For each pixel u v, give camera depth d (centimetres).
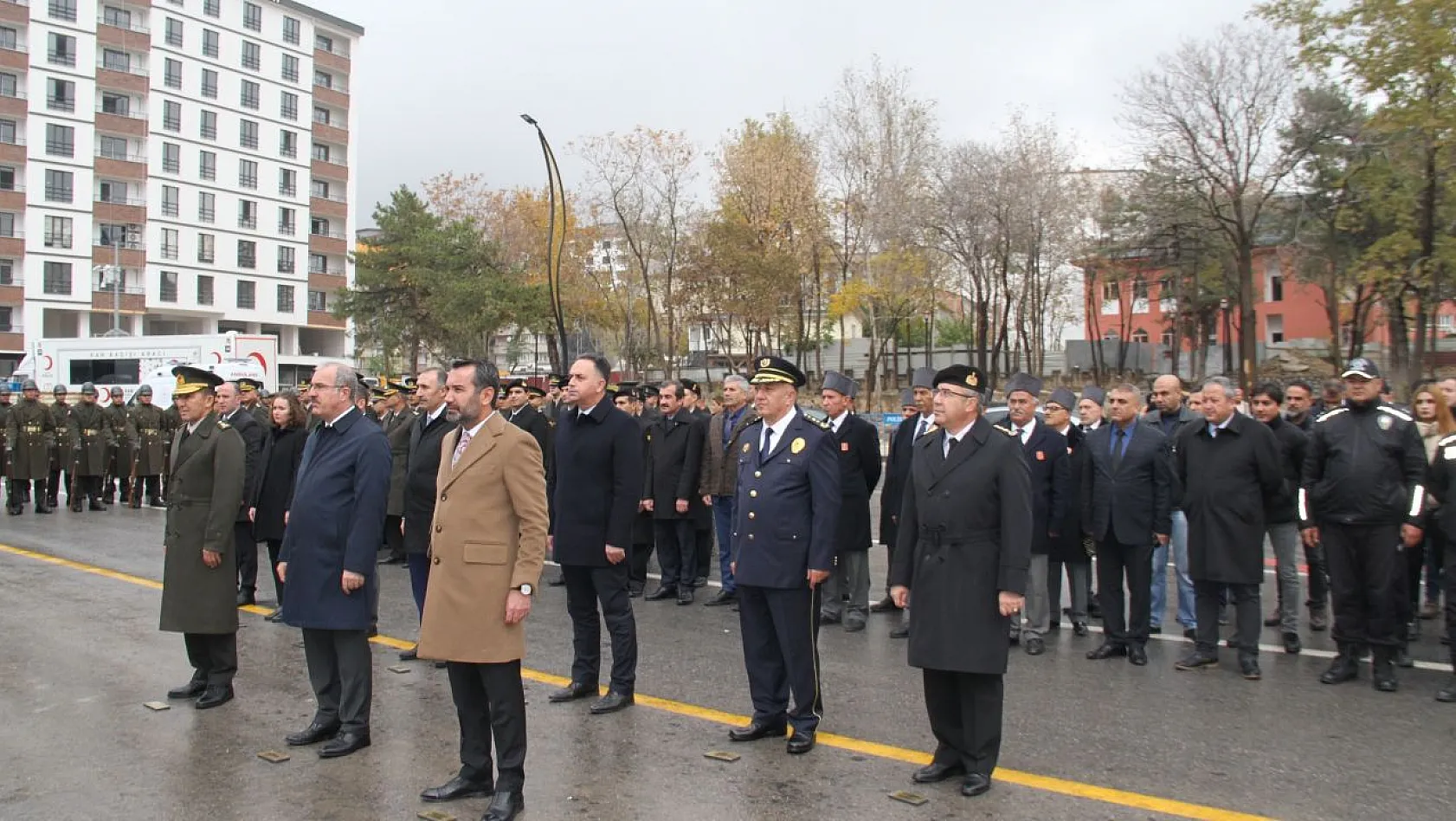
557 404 1279
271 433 934
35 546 1275
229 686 649
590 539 639
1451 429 717
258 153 5519
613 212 3900
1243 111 2953
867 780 516
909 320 4356
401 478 1158
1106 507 776
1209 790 501
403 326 4259
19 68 4644
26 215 4703
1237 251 3161
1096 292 5181
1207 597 755
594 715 624
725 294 3516
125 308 4991
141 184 5028
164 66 5081
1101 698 669
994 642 497
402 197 4316
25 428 1591
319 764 539
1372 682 712
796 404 600
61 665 732
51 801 486
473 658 472
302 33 5734
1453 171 2352
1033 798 491
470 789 495
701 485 1005
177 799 489
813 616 574
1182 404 1069
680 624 897
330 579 560
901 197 3422
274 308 5625
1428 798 489
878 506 1741
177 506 634
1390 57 2091
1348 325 3966
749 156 3816
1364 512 694
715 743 573
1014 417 830
